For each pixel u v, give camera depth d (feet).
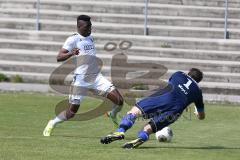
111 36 242.99
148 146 120.26
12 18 258.37
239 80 223.92
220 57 236.84
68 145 118.11
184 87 116.88
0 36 247.09
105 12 262.47
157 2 267.59
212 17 261.65
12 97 194.59
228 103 202.18
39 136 129.90
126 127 115.65
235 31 251.39
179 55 237.04
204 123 161.68
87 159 103.86
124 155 108.27
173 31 250.16
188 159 107.34
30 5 264.72
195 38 248.52
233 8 264.31
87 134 136.87
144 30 249.75
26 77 223.30
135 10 262.06
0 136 127.34
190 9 262.06
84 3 263.29
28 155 106.11
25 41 242.99
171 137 127.34
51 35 245.65
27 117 158.20
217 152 116.67
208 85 216.13
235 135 143.64
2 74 223.71
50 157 104.88
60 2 263.29
